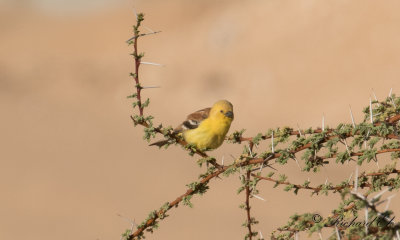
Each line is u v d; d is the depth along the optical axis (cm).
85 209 2017
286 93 3077
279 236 372
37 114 3391
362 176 398
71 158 2645
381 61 2900
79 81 3950
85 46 4491
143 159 2589
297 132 416
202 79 3519
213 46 3706
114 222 1897
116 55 4219
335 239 329
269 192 1952
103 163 2566
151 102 3525
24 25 4962
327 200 1834
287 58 3275
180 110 3391
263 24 3628
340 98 2811
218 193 2059
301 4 3509
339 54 3081
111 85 3834
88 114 3422
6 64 4238
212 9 4131
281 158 406
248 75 3334
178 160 2528
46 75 4069
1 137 2978
